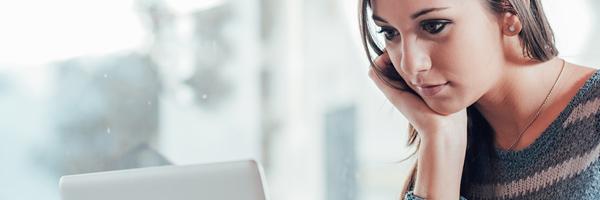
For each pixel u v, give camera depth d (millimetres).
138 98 3332
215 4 3334
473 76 1374
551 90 1405
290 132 3369
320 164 3365
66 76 3295
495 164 1487
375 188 3316
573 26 2826
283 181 3389
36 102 3295
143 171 1372
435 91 1403
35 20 3254
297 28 3334
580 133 1358
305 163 3375
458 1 1339
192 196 1346
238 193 1330
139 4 3297
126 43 3303
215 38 3340
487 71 1385
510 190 1458
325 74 3326
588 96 1362
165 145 3357
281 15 3336
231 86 3359
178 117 3357
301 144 3369
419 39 1372
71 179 1408
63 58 3277
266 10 3344
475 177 1533
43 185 3334
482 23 1361
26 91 3287
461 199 1515
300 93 3352
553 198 1381
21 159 3318
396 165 3283
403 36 1375
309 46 3332
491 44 1377
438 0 1327
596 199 1337
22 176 3322
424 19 1345
